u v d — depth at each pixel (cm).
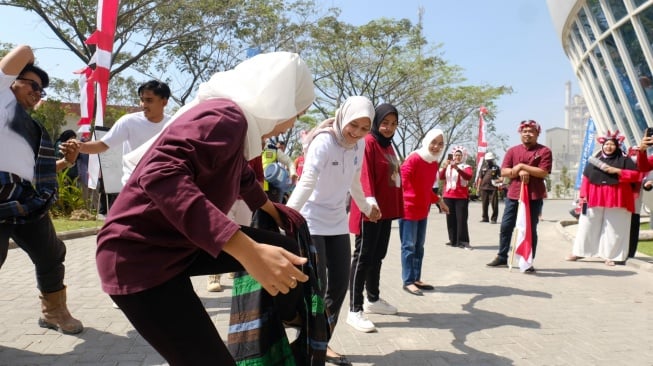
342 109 339
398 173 439
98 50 799
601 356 372
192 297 175
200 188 166
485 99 2958
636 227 758
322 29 2097
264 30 1947
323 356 207
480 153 2261
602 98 1434
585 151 1487
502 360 361
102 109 802
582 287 598
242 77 186
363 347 384
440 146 536
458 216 929
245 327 220
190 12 1762
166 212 147
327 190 340
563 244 1002
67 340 374
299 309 217
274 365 217
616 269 719
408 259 564
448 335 414
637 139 1235
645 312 491
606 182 745
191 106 192
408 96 2714
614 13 1184
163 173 147
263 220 236
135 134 434
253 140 185
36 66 342
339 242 346
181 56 1984
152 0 1709
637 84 1170
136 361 337
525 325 444
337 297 346
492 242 1020
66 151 390
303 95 201
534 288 591
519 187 709
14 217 328
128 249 162
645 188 805
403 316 468
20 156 329
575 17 1421
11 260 673
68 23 1708
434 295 554
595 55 1364
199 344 171
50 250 375
